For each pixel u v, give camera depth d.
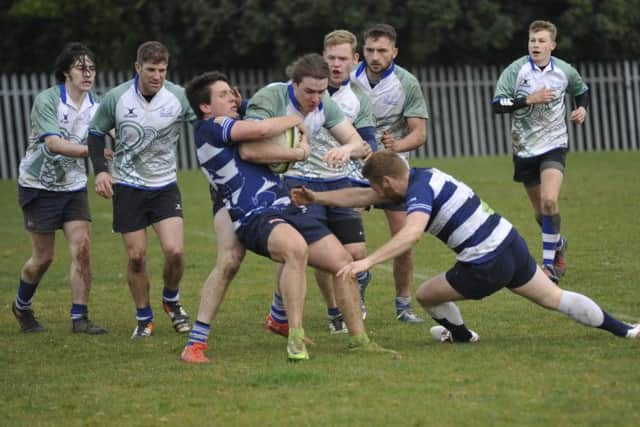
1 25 90.06
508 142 82.75
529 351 22.66
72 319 27.94
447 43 84.50
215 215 23.45
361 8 79.31
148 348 25.31
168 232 26.95
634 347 22.55
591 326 23.30
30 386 21.50
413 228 21.81
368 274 27.66
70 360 24.12
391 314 28.80
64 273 38.59
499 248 22.56
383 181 22.48
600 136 83.81
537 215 34.81
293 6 79.75
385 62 29.06
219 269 23.09
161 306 31.78
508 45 86.69
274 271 37.12
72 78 27.70
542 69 33.97
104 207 58.56
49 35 89.31
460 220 22.53
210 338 26.17
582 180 60.19
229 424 18.16
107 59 87.62
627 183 57.91
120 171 26.81
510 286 23.16
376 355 22.89
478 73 80.81
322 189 26.81
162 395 20.27
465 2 82.00
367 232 45.88
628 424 17.30
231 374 21.72
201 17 82.56
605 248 38.00
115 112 26.39
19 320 28.34
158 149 26.84
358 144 23.97
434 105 80.31
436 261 37.72
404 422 17.81
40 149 27.58
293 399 19.48
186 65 87.44
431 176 22.64
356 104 26.95
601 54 86.56
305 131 22.83
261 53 87.19
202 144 22.61
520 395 19.08
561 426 17.34
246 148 22.36
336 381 20.67
